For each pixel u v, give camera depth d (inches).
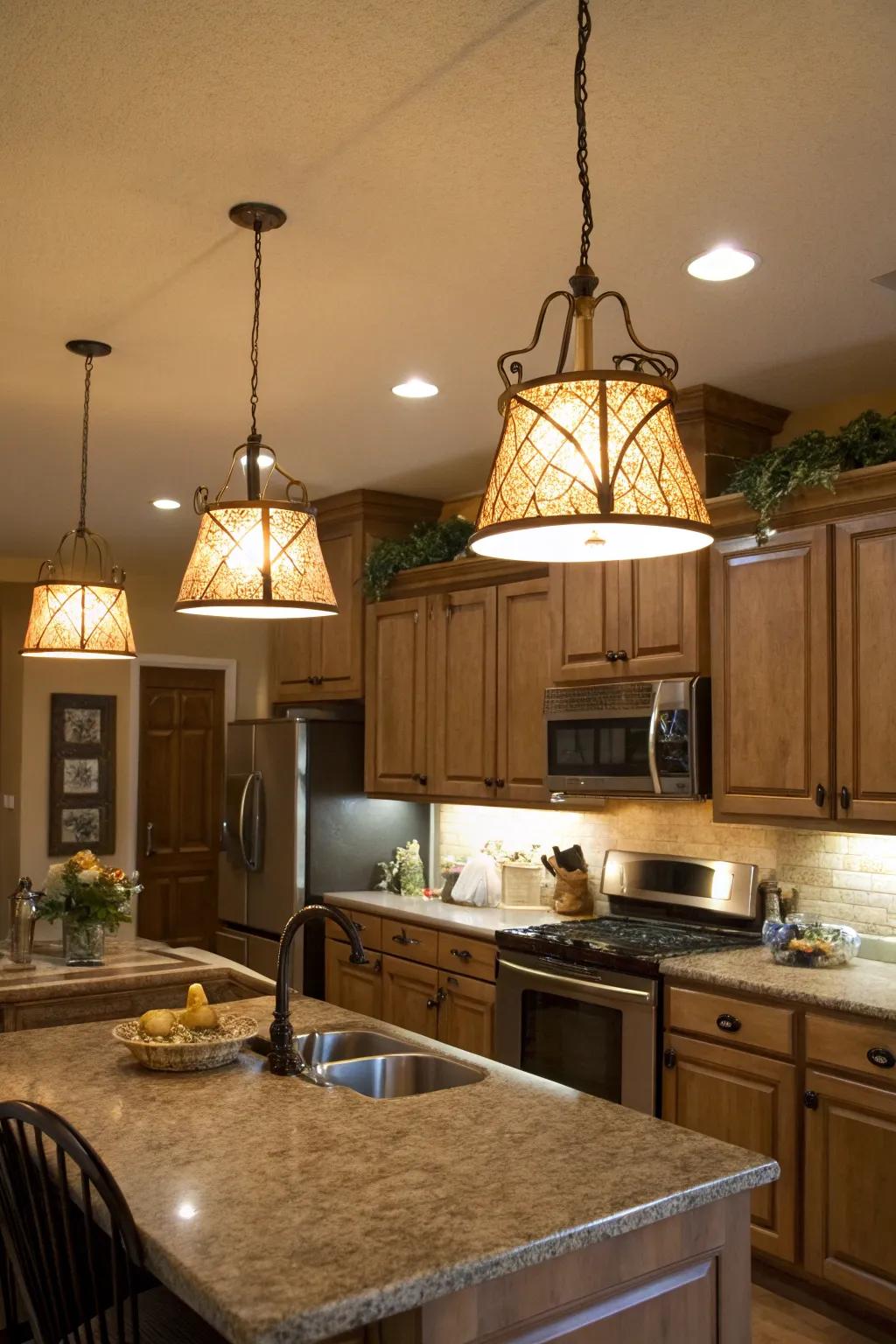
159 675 302.2
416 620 202.4
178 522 238.8
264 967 216.7
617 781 158.9
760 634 141.0
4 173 91.3
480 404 155.3
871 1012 115.2
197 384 146.3
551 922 175.2
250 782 222.4
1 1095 84.6
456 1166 70.1
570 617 167.3
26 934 139.6
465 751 190.9
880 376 143.5
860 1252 116.1
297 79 78.0
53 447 178.1
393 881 213.5
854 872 146.9
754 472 139.4
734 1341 70.6
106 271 110.9
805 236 102.5
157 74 77.5
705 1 69.4
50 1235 66.1
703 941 152.1
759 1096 126.8
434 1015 178.4
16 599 293.6
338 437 172.2
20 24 72.1
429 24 71.8
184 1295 55.2
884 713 127.0
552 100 80.4
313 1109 81.7
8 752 293.1
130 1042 91.0
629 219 99.2
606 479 55.2
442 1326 57.7
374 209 97.6
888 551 127.3
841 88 79.0
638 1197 65.4
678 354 135.6
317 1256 57.2
